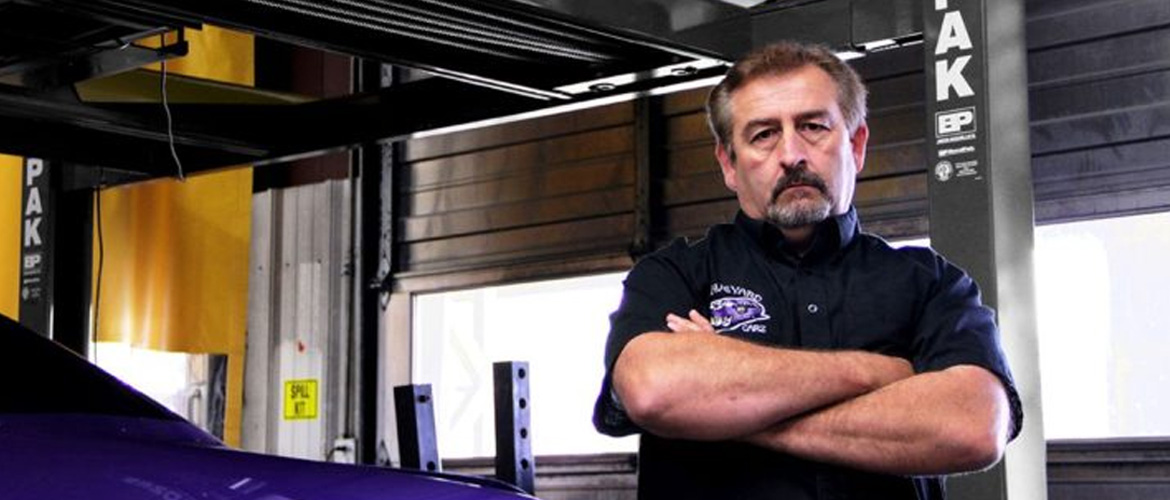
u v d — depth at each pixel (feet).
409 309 25.46
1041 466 12.75
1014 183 13.12
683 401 8.36
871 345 8.84
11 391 9.41
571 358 23.70
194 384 27.17
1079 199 19.47
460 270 24.81
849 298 8.91
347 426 25.67
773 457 8.53
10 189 25.62
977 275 12.97
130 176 20.97
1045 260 19.88
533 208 24.13
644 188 22.77
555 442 23.77
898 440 8.30
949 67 13.30
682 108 22.67
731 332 8.95
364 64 25.73
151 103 18.70
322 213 26.21
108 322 26.35
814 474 8.46
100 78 18.40
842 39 14.64
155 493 7.59
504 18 14.06
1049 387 19.72
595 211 23.41
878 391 8.40
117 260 26.48
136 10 13.93
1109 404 19.26
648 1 14.56
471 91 17.85
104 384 9.97
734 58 15.15
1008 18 13.23
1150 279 19.03
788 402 8.34
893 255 9.05
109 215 26.58
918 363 8.83
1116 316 19.26
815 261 8.98
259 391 26.63
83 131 19.83
